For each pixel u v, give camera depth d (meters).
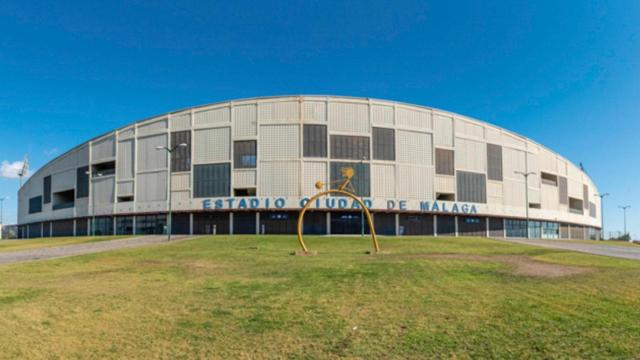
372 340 8.11
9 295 12.92
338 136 63.84
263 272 18.12
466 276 16.45
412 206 64.81
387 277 16.20
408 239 44.38
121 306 11.27
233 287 14.21
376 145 64.81
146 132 68.56
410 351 7.47
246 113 64.19
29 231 96.00
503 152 75.94
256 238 44.69
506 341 7.94
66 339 8.37
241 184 62.91
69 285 14.91
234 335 8.55
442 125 69.25
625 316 9.69
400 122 66.50
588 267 19.69
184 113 66.31
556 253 28.64
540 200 81.69
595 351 7.34
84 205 74.75
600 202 114.19
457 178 69.38
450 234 68.81
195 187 64.25
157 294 13.00
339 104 64.56
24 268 20.50
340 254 27.14
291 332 8.71
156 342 8.15
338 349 7.63
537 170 82.00
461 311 10.35
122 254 27.66
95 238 54.03
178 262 22.70
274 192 62.25
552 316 9.73
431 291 13.14
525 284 14.48
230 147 63.84
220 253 28.12
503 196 74.62
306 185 62.16
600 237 111.88
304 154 62.78
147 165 67.75
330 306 11.07
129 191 68.75
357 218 63.53
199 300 12.02
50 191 84.94
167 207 65.12
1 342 8.20
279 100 63.97
